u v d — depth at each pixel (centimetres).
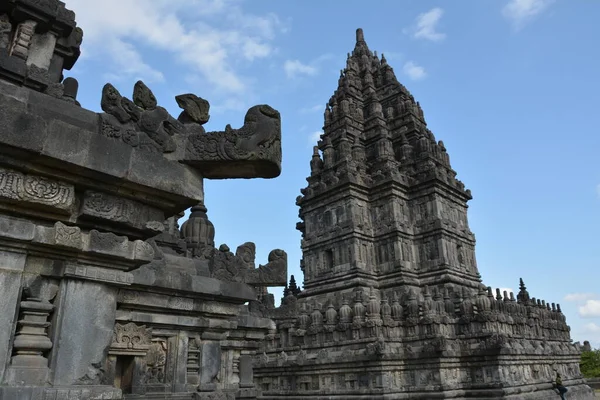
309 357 3753
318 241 4969
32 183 609
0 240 593
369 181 5088
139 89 745
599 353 8450
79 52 856
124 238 687
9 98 583
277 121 773
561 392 3656
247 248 1700
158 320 1220
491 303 3556
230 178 806
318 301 4700
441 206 4909
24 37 738
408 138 5472
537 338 4091
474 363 3312
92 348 650
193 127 802
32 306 613
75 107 664
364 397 3322
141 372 1157
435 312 3641
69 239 627
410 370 3397
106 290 686
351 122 5553
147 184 684
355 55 6538
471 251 5072
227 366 1697
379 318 3588
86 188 656
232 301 1373
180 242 1562
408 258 4684
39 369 600
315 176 5334
